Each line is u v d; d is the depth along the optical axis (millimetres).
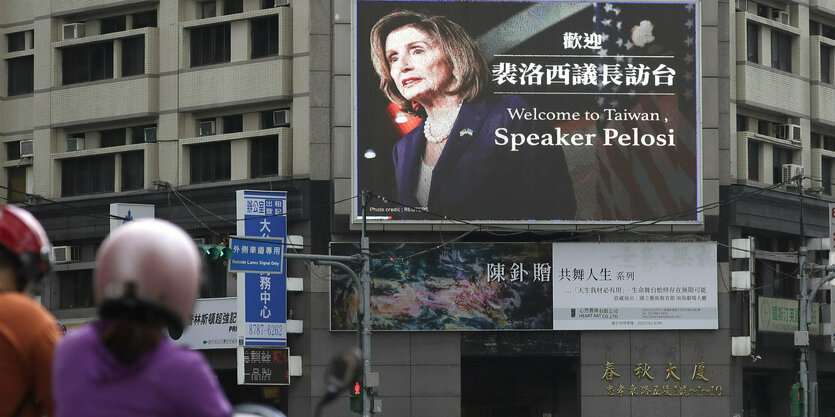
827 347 45344
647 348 42594
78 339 4648
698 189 42562
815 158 47188
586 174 42375
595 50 42688
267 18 44094
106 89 46000
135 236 4668
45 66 47406
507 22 42531
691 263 42625
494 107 42281
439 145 42062
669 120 42719
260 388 44062
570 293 42281
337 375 4906
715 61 43125
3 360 5488
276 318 41312
